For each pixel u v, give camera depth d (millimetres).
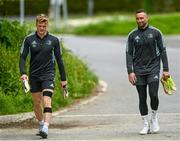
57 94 26844
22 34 30109
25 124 22516
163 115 23844
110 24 89562
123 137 19250
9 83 25938
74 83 29906
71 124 22219
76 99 28938
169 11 119000
